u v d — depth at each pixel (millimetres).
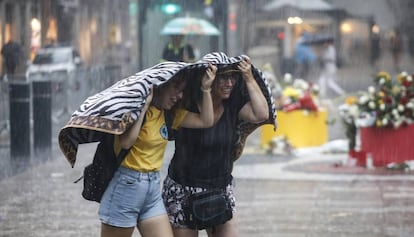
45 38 40875
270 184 15414
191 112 7988
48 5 42062
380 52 54406
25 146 18703
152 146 7816
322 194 14367
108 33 50656
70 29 46062
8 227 12000
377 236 11359
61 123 25766
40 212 12992
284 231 11688
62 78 31797
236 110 8227
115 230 7859
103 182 7879
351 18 54062
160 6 31234
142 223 7902
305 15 50938
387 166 16844
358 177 16016
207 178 8031
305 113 19562
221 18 31938
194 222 8055
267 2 50500
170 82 7785
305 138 19609
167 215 8008
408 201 13695
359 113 17047
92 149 19797
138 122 7621
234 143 8383
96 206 13461
